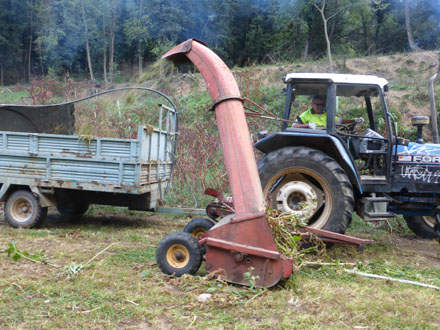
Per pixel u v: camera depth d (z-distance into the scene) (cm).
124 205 631
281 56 2633
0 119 661
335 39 2823
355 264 438
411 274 415
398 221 687
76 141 582
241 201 357
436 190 525
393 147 534
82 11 2912
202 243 371
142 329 276
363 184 521
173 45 2491
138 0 2861
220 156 880
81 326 276
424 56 1873
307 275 397
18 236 540
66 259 432
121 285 351
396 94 1445
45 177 593
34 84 1638
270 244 345
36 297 322
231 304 316
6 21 3747
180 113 1393
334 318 300
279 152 502
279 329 279
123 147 569
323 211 495
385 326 290
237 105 388
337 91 562
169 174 705
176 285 353
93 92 2016
